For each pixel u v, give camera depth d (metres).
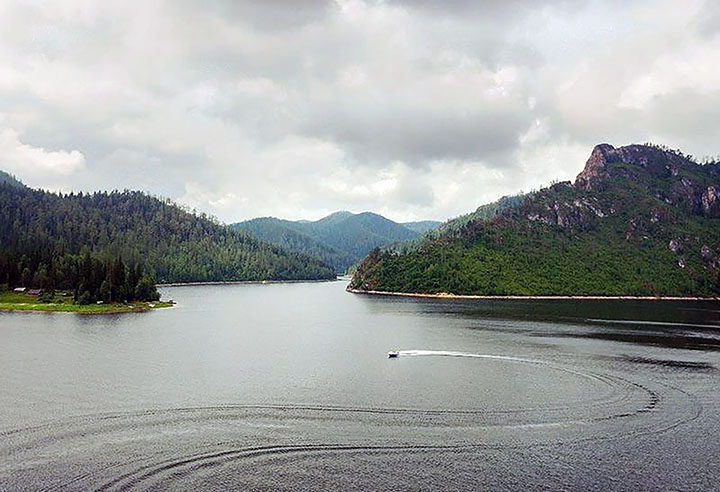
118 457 60.31
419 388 91.62
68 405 78.88
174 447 63.31
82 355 117.44
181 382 93.44
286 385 92.50
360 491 52.81
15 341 135.62
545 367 110.38
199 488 53.09
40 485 53.44
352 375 101.31
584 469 58.75
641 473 57.94
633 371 106.88
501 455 62.19
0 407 77.56
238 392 87.19
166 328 168.50
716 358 121.44
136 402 80.75
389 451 62.88
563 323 193.38
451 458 61.19
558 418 75.94
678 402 84.62
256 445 64.19
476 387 92.75
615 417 76.62
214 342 140.75
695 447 65.31
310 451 62.50
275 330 169.62
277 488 53.19
